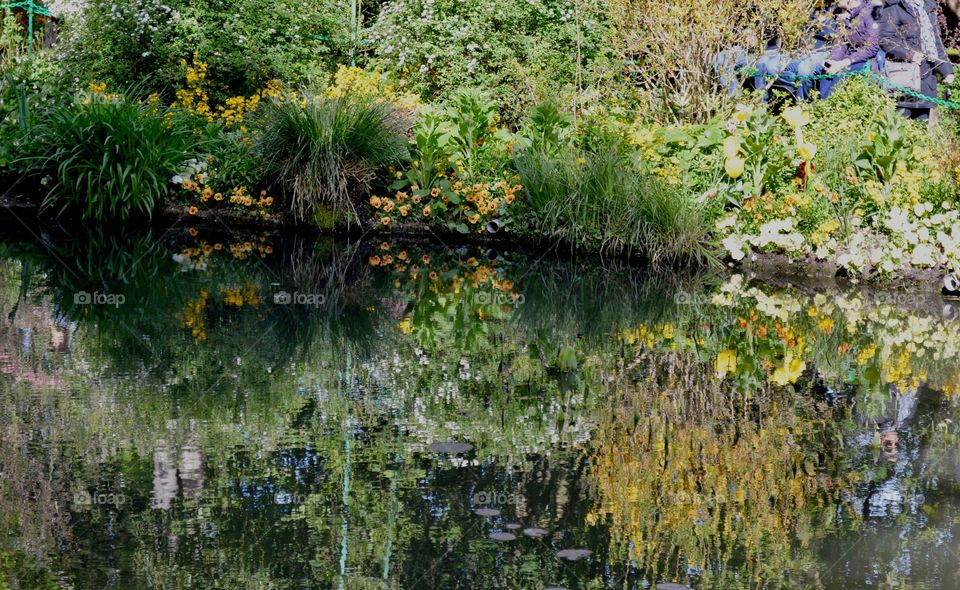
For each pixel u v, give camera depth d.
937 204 7.92
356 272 7.80
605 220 8.55
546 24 11.41
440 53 11.23
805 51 9.85
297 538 3.16
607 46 11.01
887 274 7.69
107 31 11.33
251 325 5.96
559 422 4.29
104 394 4.54
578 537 3.21
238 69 11.25
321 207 9.34
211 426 4.14
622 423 4.31
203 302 6.58
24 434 3.99
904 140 8.62
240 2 11.50
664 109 10.23
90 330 5.72
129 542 3.12
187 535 3.17
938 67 10.74
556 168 9.01
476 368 5.15
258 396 4.57
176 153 9.73
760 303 6.96
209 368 5.01
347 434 4.09
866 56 10.24
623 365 5.26
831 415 4.47
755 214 8.27
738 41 9.70
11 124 9.98
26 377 4.76
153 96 10.39
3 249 8.32
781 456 3.95
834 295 7.28
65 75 11.12
